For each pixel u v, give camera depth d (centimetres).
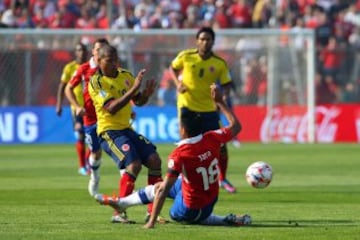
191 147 3569
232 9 11388
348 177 6272
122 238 3369
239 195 5138
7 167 7056
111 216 4119
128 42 9912
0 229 3647
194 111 5491
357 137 10088
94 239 3347
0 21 10731
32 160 7719
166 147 9081
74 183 5809
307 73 10144
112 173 6606
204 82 5475
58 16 10938
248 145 9575
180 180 3772
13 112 9706
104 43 4088
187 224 3775
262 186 4131
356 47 10625
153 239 3344
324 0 11962
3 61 9806
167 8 11456
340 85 10494
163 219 3844
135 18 11100
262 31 10231
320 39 11425
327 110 10150
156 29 10406
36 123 9744
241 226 3747
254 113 10112
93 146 4716
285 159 7800
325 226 3756
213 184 3656
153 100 9931
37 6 11050
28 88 9831
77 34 9819
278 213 4278
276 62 10206
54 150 8850
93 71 4850
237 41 10238
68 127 9806
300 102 10181
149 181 4022
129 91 3866
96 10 11250
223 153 5244
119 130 3997
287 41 10225
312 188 5519
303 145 9556
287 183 5850
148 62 9950
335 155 8231
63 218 4044
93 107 4709
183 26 11281
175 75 5525
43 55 9850
